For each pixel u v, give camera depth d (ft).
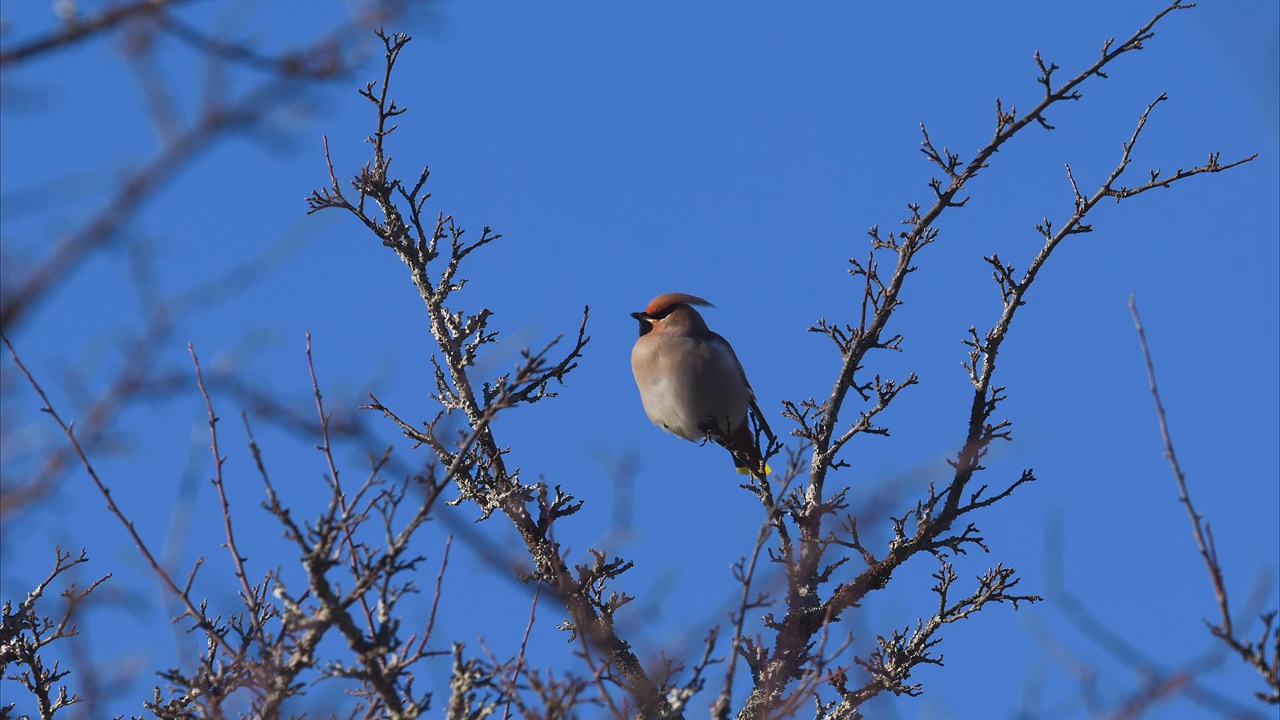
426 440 41.96
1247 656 21.89
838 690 37.78
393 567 26.04
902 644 39.11
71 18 13.58
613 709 25.44
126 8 13.64
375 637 26.50
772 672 36.68
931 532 39.78
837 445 41.37
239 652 27.78
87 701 25.25
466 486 41.39
